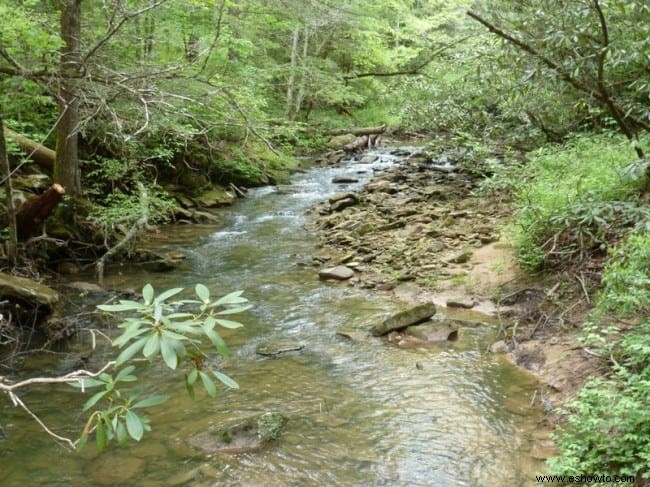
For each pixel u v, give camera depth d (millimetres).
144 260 9195
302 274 8648
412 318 6438
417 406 4855
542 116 9930
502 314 6672
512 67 7207
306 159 21000
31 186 8906
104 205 10562
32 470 3996
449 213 10719
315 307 7254
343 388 5188
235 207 13570
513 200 10008
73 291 7680
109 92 7012
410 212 11203
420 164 16906
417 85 11555
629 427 3613
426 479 3881
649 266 4863
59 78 6516
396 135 25625
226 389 5172
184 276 8562
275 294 7754
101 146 10984
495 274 7559
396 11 25344
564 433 4082
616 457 3551
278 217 12602
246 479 3891
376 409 4816
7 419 4660
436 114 11648
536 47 6695
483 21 6543
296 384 5270
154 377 5402
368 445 4293
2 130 6406
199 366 2252
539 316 6344
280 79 24625
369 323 6691
